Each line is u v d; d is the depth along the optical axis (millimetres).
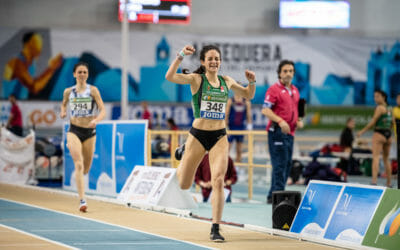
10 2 46219
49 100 44406
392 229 8680
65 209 14258
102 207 14992
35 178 24359
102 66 45281
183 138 20844
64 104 15242
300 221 10539
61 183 23938
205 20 47938
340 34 48438
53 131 43719
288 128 15852
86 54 45188
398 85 46938
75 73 14766
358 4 48594
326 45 46844
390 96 46938
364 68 46969
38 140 24172
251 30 48281
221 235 10305
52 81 44656
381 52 47062
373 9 48594
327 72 46812
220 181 9938
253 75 10430
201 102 10039
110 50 45469
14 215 12828
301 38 46656
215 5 48062
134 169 16797
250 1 48219
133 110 44406
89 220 12250
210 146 10141
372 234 8992
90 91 14805
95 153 19359
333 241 9422
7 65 44281
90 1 47031
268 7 48250
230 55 46375
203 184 17297
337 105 46656
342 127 46156
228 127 26078
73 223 11672
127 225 11570
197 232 10734
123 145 17719
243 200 18188
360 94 46906
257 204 17172
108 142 18531
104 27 47000
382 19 48688
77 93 14719
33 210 13875
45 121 43781
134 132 17219
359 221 9328
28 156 23312
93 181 19469
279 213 11008
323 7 47375
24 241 9141
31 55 44500
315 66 46719
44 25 46625
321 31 48406
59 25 46750
